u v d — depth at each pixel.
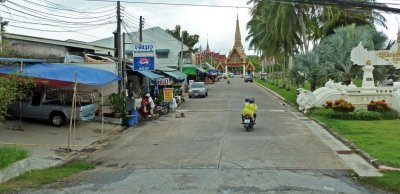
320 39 46.25
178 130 20.69
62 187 10.12
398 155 13.27
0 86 12.34
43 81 18.30
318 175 11.19
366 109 25.88
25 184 10.29
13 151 11.88
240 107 32.34
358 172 11.42
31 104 20.17
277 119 24.58
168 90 29.94
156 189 9.79
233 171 11.69
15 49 23.19
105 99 23.44
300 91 29.78
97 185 10.32
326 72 33.34
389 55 26.94
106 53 29.56
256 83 84.75
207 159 13.48
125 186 10.16
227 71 136.25
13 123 20.02
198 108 32.16
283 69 61.06
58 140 17.50
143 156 14.42
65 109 20.03
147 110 25.69
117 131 20.98
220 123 22.92
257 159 13.37
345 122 22.39
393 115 24.42
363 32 33.22
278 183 10.23
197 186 10.01
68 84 18.59
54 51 24.44
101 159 14.23
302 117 25.58
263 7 44.22
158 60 61.47
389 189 9.66
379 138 16.84
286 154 14.19
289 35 42.84
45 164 13.18
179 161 13.30
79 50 26.16
